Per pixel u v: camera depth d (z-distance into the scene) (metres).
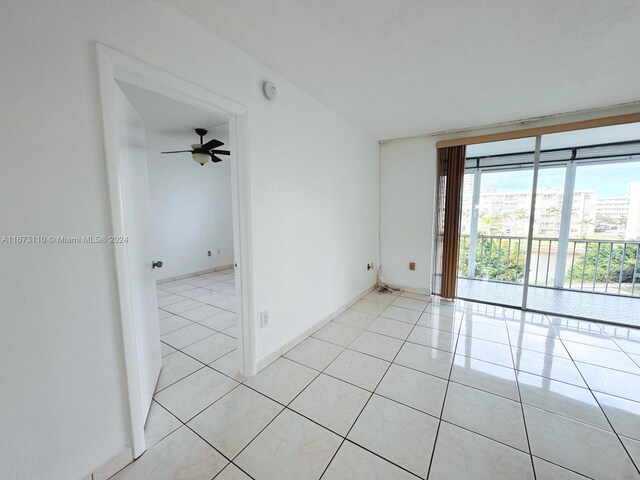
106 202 1.11
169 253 4.68
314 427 1.48
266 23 1.42
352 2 1.27
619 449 1.34
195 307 3.37
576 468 1.24
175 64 1.32
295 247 2.31
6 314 0.89
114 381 1.18
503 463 1.26
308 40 1.57
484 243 4.50
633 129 2.79
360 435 1.43
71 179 1.01
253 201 1.84
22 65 0.88
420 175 3.63
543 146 3.56
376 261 4.01
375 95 2.33
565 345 2.39
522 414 1.58
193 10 1.32
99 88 1.05
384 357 2.20
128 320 1.20
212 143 3.16
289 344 2.31
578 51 1.67
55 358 1.00
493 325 2.80
